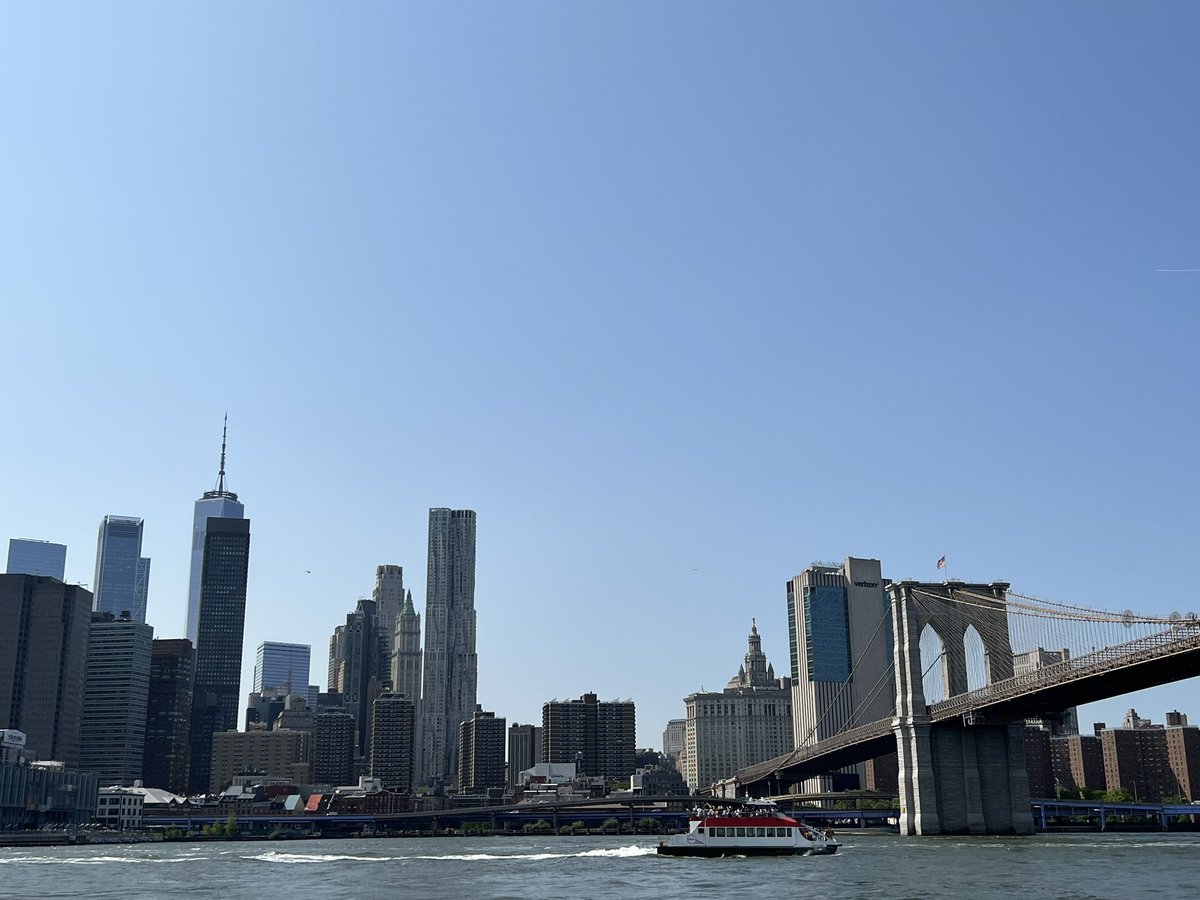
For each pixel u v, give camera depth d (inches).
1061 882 4242.1
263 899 4109.3
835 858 5693.9
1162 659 5487.2
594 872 5187.0
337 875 5260.8
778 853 6181.1
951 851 6112.2
